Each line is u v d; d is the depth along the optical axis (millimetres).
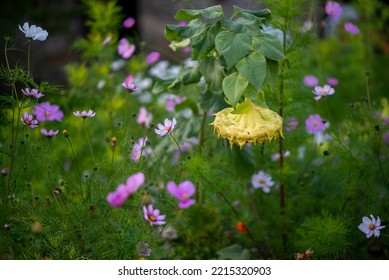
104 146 3775
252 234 3320
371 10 5020
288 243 3340
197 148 3379
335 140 3340
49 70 6586
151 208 2811
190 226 3238
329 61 4977
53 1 6242
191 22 2908
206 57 2949
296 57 3188
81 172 3424
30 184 3012
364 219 2941
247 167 3297
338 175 3426
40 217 2906
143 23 8672
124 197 2752
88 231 2908
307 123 3473
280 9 3131
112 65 4312
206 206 3270
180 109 3408
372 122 3412
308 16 3514
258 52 2650
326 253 3115
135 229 2895
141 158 3070
